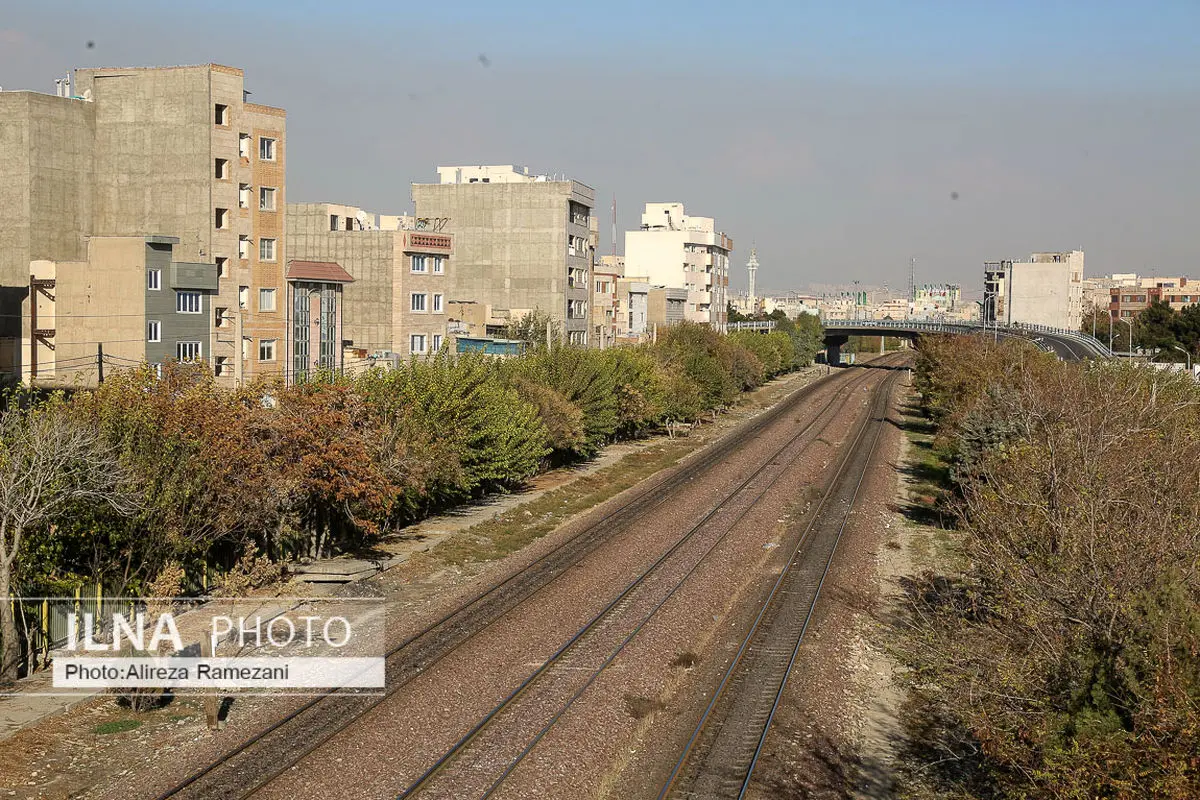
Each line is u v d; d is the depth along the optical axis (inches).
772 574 1482.5
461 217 3973.9
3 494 940.0
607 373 2738.7
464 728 870.4
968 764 868.0
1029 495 943.0
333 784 759.7
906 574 1513.3
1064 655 724.7
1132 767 602.2
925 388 3570.4
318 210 3270.2
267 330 2886.3
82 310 2458.2
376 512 1513.3
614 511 1915.6
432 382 1733.5
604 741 871.1
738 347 4613.7
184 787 746.2
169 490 1109.1
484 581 1375.5
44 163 2721.5
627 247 6210.6
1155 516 814.5
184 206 2765.7
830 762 863.1
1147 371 1911.9
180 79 2751.0
